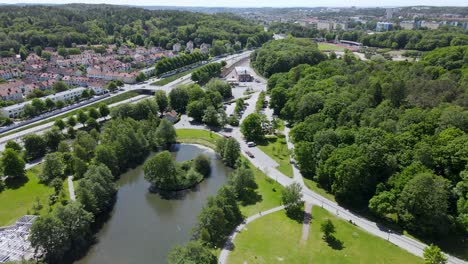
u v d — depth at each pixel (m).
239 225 108.75
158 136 170.00
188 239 104.62
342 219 111.00
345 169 114.38
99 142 164.50
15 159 133.25
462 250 96.00
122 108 189.00
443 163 114.00
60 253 94.25
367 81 190.50
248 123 173.12
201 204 124.56
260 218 112.19
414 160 116.25
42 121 192.12
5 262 83.88
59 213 96.81
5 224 107.88
